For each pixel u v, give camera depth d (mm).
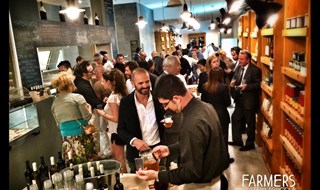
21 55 4797
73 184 1928
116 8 11336
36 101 3439
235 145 4812
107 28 8820
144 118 2607
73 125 3117
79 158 2562
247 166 4020
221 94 3656
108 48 9125
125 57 11617
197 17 17812
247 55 4332
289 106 2838
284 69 2877
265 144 3994
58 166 2455
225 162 1881
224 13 8250
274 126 3322
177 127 2504
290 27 2662
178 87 1733
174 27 19297
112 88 3277
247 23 6496
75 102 3139
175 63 3646
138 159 1949
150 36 13547
